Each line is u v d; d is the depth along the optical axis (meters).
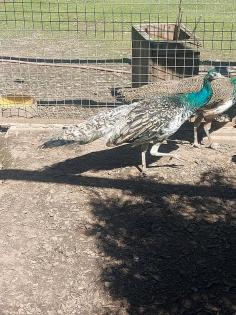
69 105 3.19
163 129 2.23
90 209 2.10
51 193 2.21
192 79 2.58
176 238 1.92
